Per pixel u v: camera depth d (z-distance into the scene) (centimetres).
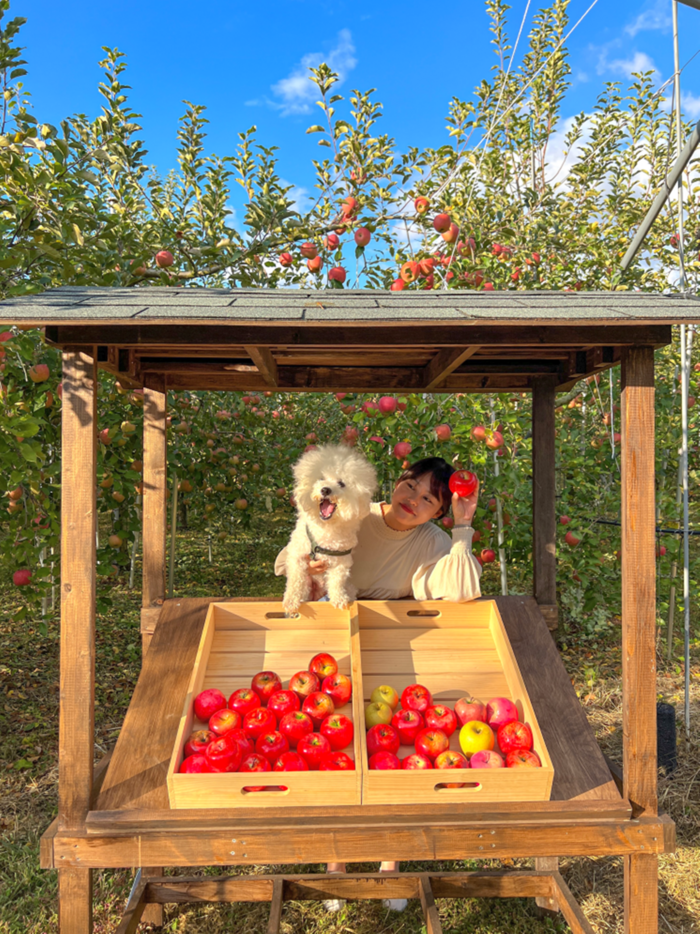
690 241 618
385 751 192
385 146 475
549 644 237
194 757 181
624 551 191
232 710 198
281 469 691
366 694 215
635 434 187
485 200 605
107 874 290
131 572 687
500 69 597
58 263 355
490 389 291
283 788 186
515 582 623
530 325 165
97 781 193
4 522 415
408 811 176
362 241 417
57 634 567
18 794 345
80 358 181
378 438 464
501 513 471
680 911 269
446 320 158
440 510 269
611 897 278
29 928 257
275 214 452
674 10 388
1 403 326
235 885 250
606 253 620
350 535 232
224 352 235
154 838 172
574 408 639
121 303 179
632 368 186
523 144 701
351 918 265
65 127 369
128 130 452
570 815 179
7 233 374
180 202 568
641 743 187
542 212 677
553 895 254
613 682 495
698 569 546
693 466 592
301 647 229
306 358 248
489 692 218
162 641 233
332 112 467
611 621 614
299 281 505
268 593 681
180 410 566
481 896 252
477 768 179
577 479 540
